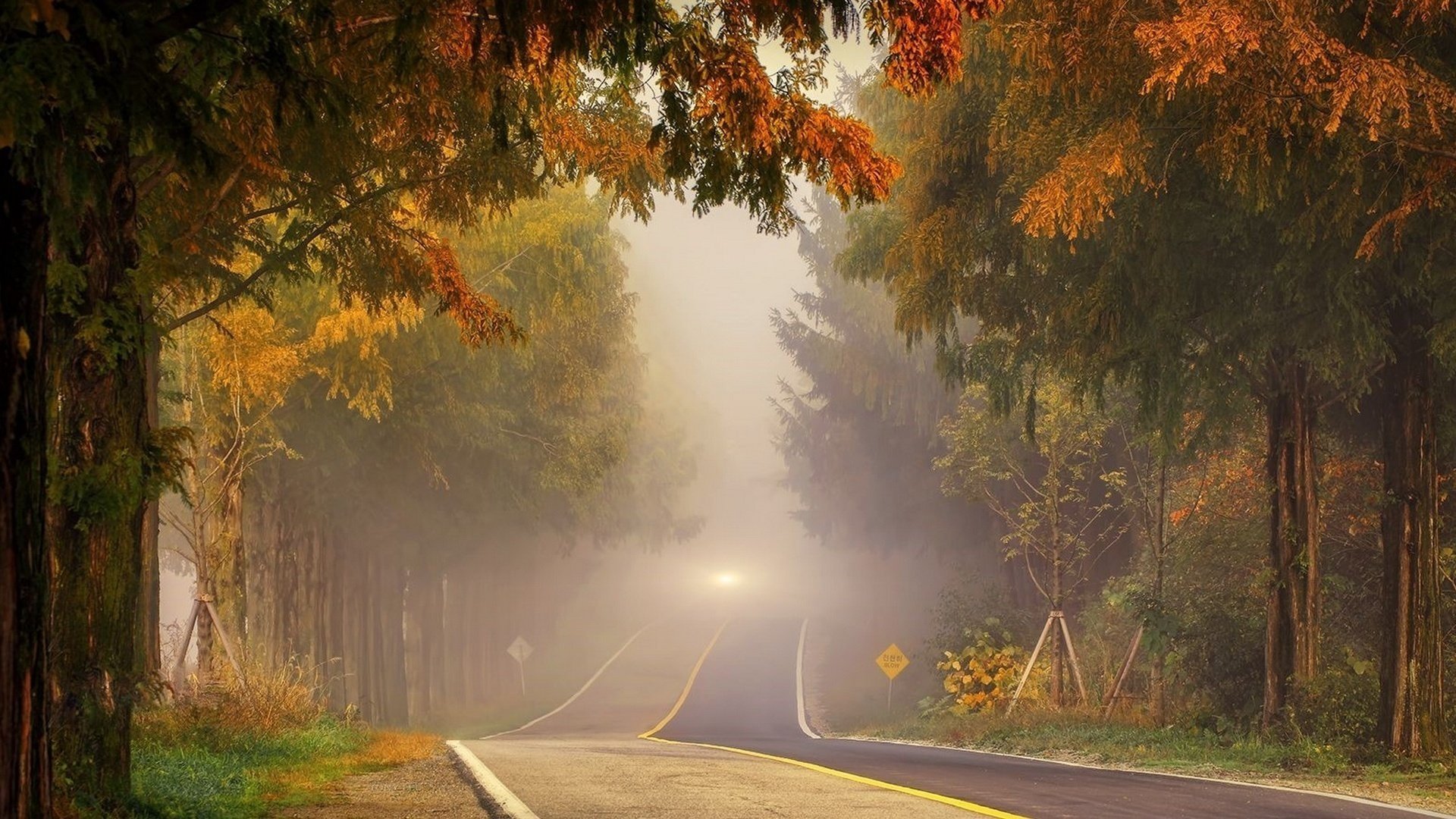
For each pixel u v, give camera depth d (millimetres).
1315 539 22484
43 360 6434
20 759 6090
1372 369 20984
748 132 9320
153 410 19453
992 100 21531
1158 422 23734
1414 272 17641
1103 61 15984
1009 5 17250
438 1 8844
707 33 9047
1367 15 14875
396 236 16656
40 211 6340
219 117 6672
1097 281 20406
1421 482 19500
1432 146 15156
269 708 21281
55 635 10297
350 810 11633
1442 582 22016
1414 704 19141
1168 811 11297
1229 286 20328
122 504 10188
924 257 22141
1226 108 15289
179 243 13492
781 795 12312
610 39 7914
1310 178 16312
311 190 15789
